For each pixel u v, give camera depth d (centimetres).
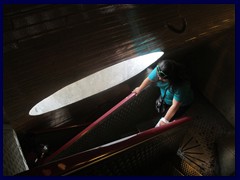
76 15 155
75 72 216
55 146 359
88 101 344
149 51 281
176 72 263
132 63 359
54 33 157
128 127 377
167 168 342
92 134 325
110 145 202
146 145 233
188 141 413
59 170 179
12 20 133
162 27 231
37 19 141
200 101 486
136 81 378
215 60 432
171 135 274
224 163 378
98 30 179
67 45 175
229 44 387
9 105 213
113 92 368
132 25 199
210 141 418
